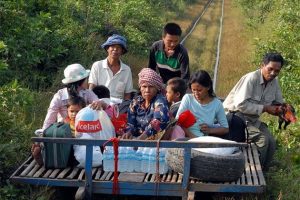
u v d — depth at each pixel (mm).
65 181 6051
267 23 19141
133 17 17281
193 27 23844
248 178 6211
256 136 7363
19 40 10680
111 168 6211
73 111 6668
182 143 5848
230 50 18125
